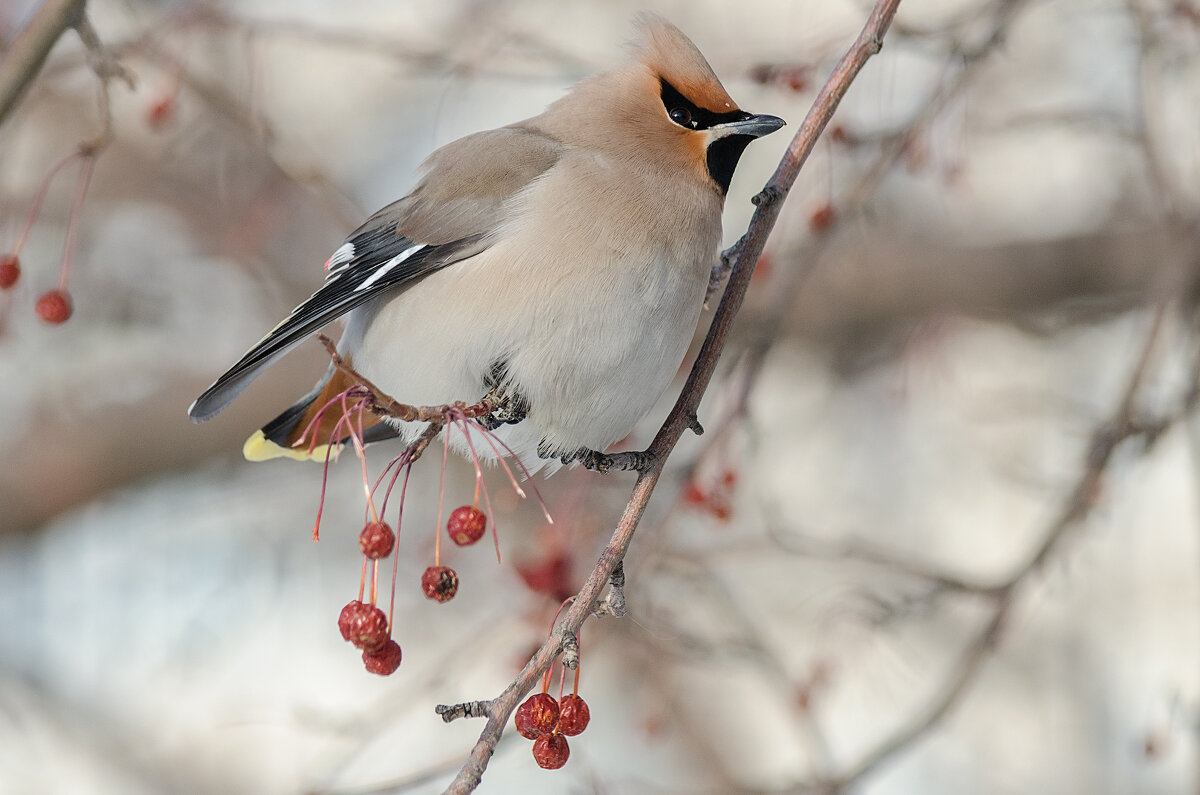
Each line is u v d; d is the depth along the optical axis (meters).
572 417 7.83
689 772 13.53
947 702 9.02
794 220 11.31
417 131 15.70
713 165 8.16
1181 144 11.18
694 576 10.08
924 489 14.59
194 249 14.91
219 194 14.48
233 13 11.36
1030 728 13.49
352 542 14.68
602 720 13.48
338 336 14.21
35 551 14.95
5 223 14.52
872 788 13.62
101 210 14.98
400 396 8.01
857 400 14.73
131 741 14.41
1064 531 9.26
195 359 15.12
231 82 13.73
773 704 14.12
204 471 15.10
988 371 14.30
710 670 12.73
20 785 14.23
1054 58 13.31
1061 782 13.22
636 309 7.66
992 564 14.23
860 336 14.34
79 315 15.02
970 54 9.55
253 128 11.49
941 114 9.97
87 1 7.97
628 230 7.71
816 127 7.21
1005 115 13.11
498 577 13.18
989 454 13.45
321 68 15.49
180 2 11.32
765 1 13.58
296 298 14.86
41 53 7.89
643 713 12.78
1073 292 13.53
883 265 13.66
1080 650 13.30
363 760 13.04
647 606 9.81
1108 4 11.59
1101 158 13.91
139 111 14.59
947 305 13.68
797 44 10.51
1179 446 13.05
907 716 13.45
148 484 14.92
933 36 9.75
